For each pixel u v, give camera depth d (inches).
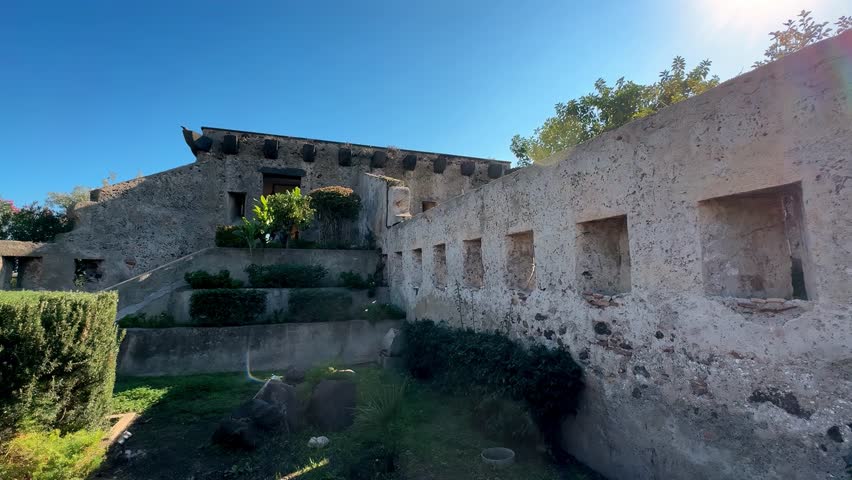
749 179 121.6
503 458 180.2
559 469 175.3
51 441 160.1
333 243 519.5
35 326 176.7
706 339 131.5
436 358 282.0
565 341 194.5
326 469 177.0
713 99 132.3
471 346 232.5
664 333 145.6
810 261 109.0
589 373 179.0
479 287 281.0
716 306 128.9
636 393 155.7
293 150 633.0
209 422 232.7
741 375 121.4
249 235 448.1
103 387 205.8
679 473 137.8
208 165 584.7
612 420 165.8
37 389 174.9
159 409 251.9
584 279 187.9
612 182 170.2
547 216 209.6
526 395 180.2
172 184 560.1
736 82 126.3
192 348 342.0
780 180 114.6
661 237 148.2
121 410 248.8
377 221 519.5
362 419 211.2
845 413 99.3
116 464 185.3
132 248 528.7
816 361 105.2
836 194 103.0
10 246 458.3
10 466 145.3
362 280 458.9
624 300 163.2
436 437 205.6
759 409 116.6
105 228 517.0
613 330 167.8
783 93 114.7
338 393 229.3
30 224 543.2
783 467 110.4
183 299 376.5
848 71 101.3
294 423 217.3
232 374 337.4
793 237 157.8
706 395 130.7
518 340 229.8
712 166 131.9
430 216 350.6
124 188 534.6
